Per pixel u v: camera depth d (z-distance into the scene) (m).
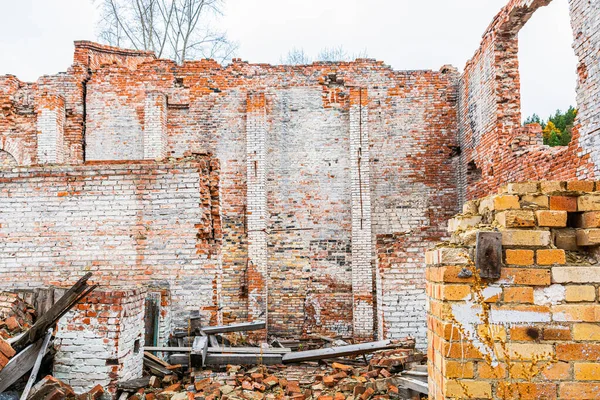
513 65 9.67
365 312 11.00
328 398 4.80
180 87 12.12
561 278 2.40
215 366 5.92
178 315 7.09
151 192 7.25
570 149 7.01
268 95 12.05
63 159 11.92
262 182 11.48
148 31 19.55
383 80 12.20
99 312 4.81
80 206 7.26
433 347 2.70
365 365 6.28
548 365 2.36
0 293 5.45
